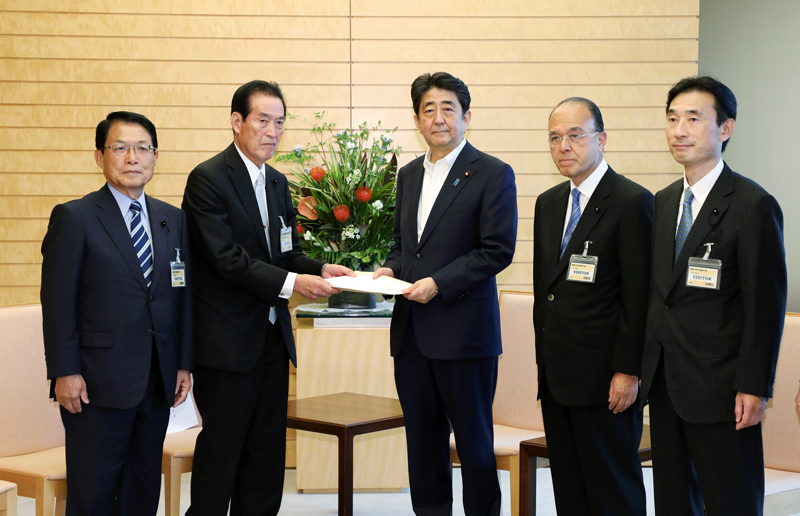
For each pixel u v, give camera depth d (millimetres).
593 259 2277
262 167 2754
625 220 2250
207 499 2547
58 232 2227
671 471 2098
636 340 2203
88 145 4152
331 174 3594
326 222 3574
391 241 3621
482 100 4242
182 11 4145
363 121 4230
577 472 2396
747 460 1970
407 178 2832
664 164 4270
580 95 4238
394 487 3688
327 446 3723
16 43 4098
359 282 2576
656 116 4250
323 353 3602
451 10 4211
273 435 2732
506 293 3412
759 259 1907
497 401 3309
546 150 4266
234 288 2584
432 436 2779
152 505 2436
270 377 2703
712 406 1967
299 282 2516
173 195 4195
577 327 2303
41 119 4133
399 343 2719
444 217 2615
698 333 2006
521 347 3277
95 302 2262
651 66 4230
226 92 4180
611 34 4223
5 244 4156
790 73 4852
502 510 3480
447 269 2537
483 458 2652
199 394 2631
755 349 1896
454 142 2641
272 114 2588
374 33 4211
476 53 4227
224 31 4168
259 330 2602
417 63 4227
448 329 2592
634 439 2320
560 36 4223
